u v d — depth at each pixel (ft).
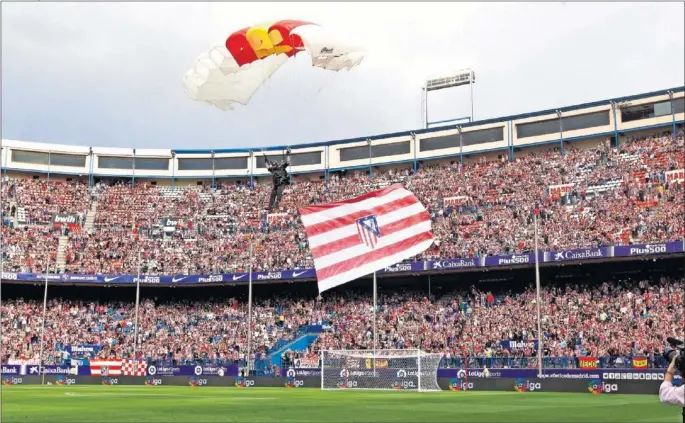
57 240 277.85
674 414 80.79
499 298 226.58
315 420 68.90
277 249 267.39
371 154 295.89
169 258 274.36
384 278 250.98
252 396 130.11
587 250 204.33
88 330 253.85
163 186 308.19
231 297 269.03
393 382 172.45
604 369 162.40
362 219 111.45
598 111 258.57
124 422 66.18
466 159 283.79
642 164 236.63
